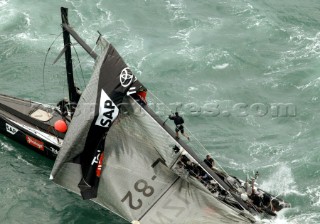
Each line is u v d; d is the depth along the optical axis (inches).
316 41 7086.6
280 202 4347.9
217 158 5093.5
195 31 7111.2
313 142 5334.6
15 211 4333.2
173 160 4158.5
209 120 5610.2
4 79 5910.4
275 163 5036.9
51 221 4271.7
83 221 4291.3
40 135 4790.8
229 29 7229.3
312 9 7829.7
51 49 6466.5
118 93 4072.3
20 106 5103.3
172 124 5492.1
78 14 7170.3
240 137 5403.5
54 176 4119.1
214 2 7829.7
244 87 6190.9
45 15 7047.2
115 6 7460.6
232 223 3998.5
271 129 5546.3
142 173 4227.4
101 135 4060.0
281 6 7849.4
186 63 6432.1
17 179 4645.7
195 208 4072.3
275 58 6727.4
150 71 6274.6
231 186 4271.7
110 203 4146.2
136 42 6752.0
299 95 6107.3
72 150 4035.4
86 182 4094.5
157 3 7657.5
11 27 6786.4
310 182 4793.3
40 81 5920.3
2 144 5000.0
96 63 4222.4
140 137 4239.7
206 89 6097.4
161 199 4138.8
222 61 6525.6
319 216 4323.3
